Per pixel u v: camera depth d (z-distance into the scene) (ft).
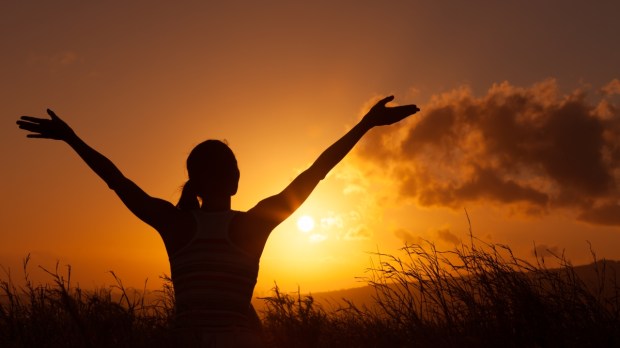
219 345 9.81
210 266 10.17
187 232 10.43
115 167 10.69
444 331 14.92
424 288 16.02
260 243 10.54
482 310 14.90
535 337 14.23
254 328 11.84
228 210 10.65
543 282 15.40
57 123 10.48
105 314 12.32
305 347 14.38
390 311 15.99
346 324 16.58
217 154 10.66
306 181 10.53
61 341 12.78
